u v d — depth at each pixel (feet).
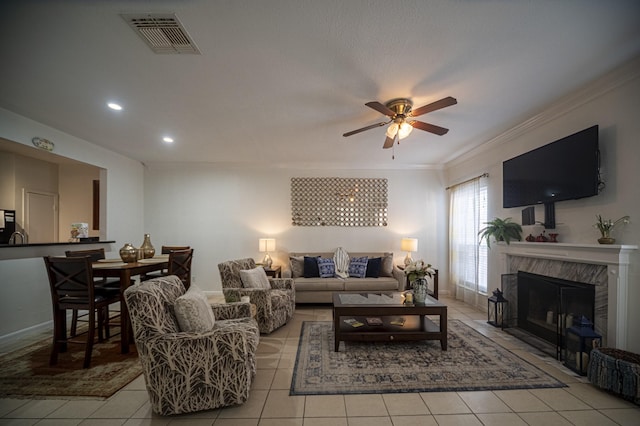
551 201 9.87
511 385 7.54
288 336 11.18
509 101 9.37
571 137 9.06
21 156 15.16
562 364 8.69
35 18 5.60
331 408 6.61
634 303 7.53
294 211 18.43
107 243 15.08
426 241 18.47
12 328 10.83
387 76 7.86
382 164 18.25
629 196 7.70
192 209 18.43
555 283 9.80
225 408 6.64
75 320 10.85
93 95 8.98
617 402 6.79
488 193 14.11
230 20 5.75
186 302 6.84
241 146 14.60
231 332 6.62
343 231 18.43
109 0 5.19
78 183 17.30
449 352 9.59
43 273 11.98
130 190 17.17
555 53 6.88
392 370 8.35
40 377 7.97
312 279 15.67
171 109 10.02
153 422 6.17
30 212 15.58
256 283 12.14
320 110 10.07
